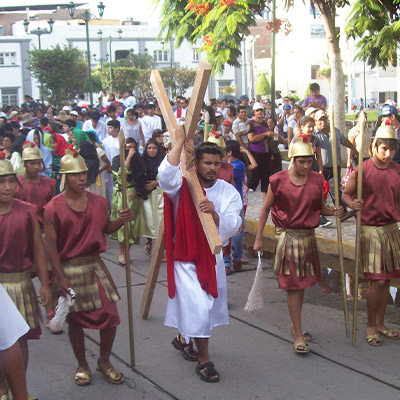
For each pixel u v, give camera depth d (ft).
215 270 15.11
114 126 35.45
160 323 19.34
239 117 39.65
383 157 16.71
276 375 15.56
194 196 14.80
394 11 31.07
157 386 15.08
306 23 161.38
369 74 164.66
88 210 14.39
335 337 18.03
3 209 13.35
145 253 28.07
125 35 197.36
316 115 27.55
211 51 34.96
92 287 14.47
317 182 16.70
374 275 17.08
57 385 15.21
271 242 27.55
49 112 57.93
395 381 15.11
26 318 13.53
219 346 17.49
